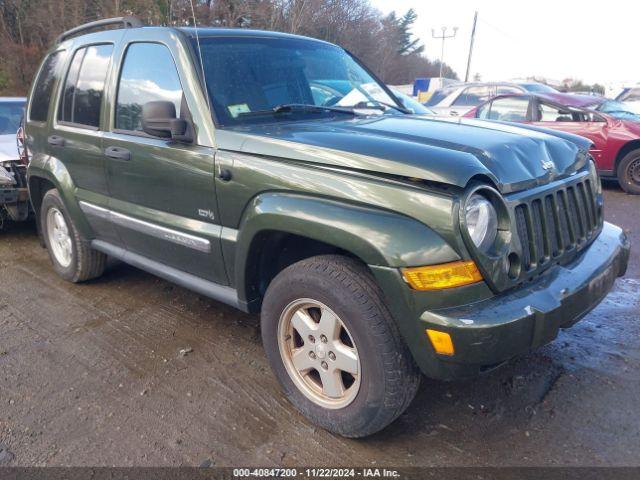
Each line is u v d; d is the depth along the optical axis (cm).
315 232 253
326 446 272
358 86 398
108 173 383
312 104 355
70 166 428
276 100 340
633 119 873
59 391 323
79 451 271
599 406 297
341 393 271
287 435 280
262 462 262
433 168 229
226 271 316
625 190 864
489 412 295
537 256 257
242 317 417
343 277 250
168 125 305
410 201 232
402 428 284
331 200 253
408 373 247
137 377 337
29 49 2602
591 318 404
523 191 258
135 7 1803
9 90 2558
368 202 241
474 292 230
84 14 2416
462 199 225
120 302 449
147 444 276
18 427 291
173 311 430
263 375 337
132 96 362
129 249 402
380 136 272
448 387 319
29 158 497
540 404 300
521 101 962
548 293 248
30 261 561
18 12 2638
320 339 272
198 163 307
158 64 344
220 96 317
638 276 486
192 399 313
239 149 289
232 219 298
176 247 342
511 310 230
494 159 253
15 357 364
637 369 333
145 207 361
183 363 352
